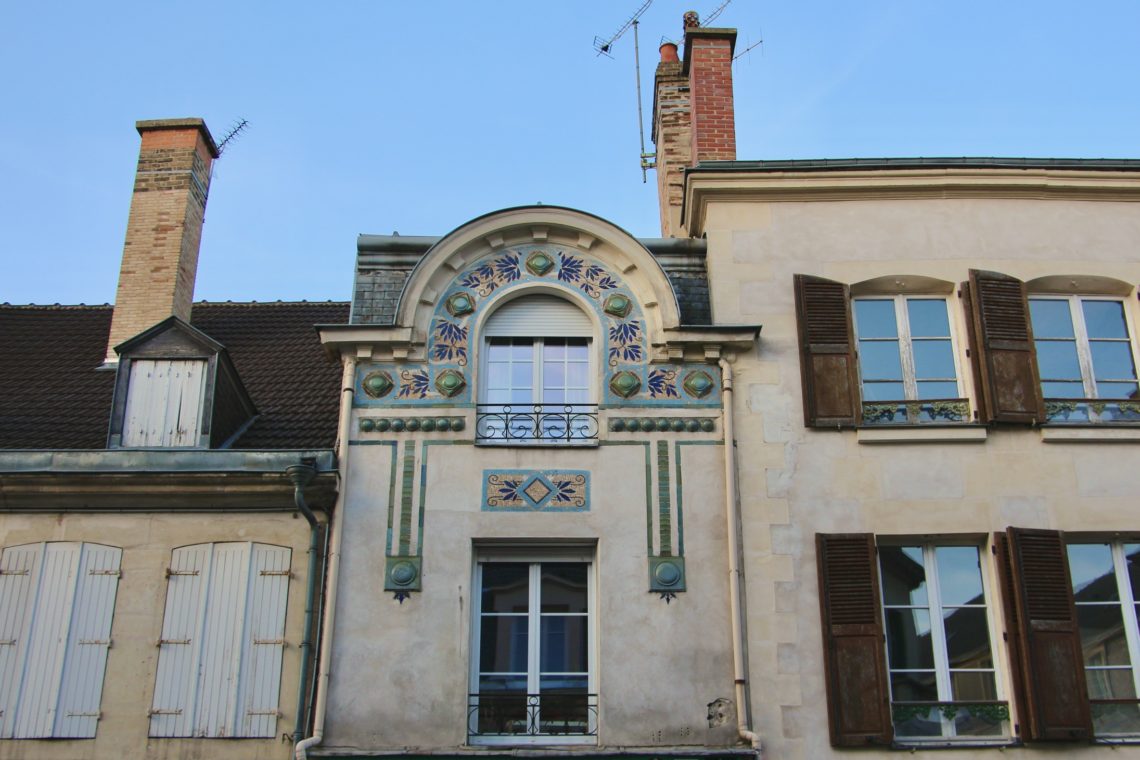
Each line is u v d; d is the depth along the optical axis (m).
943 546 12.05
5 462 12.02
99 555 11.88
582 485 12.09
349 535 11.84
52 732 11.18
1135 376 12.94
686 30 15.98
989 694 11.48
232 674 11.42
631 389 12.51
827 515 11.98
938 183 13.50
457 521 11.91
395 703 11.21
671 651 11.47
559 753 10.84
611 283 13.12
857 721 11.12
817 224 13.45
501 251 13.27
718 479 12.16
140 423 12.88
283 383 15.02
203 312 18.00
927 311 13.20
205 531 11.99
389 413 12.38
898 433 12.30
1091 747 11.15
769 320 12.95
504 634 11.70
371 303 13.13
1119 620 11.84
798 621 11.58
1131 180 13.60
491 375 12.84
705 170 13.51
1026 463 12.23
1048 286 13.27
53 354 16.25
